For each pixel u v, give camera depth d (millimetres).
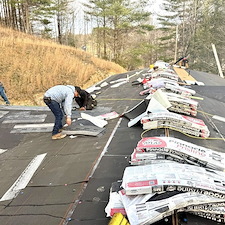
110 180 2787
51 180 3068
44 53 15141
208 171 2236
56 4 27750
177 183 1962
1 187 3182
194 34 27484
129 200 2014
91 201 2457
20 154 4258
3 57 13570
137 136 3924
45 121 6023
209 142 3680
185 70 11055
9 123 5980
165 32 32531
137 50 25594
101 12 24906
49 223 2234
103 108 6371
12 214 2498
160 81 6770
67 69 14258
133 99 6789
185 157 2502
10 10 26625
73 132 4535
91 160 3373
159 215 1812
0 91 9758
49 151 4082
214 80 9875
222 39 23984
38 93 12234
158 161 2490
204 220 1938
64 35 32344
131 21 25062
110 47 27688
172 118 3904
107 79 11875
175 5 30469
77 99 6453
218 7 25219
